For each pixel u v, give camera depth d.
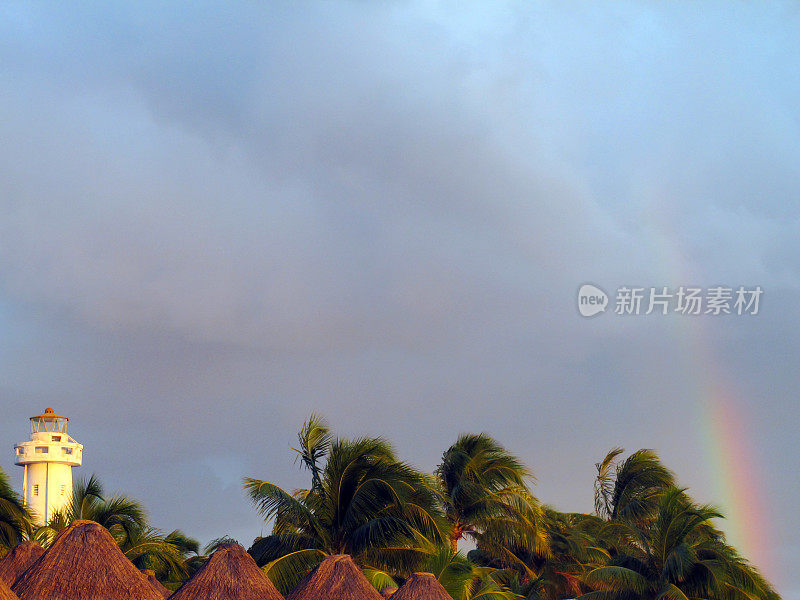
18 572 15.63
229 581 14.10
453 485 36.25
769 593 28.23
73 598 12.83
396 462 26.91
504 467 36.88
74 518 33.81
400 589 15.91
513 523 35.28
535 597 34.31
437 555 25.94
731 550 29.16
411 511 26.55
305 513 26.45
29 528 29.67
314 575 15.41
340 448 26.94
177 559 34.09
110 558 13.41
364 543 25.89
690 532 30.28
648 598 29.28
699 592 28.27
